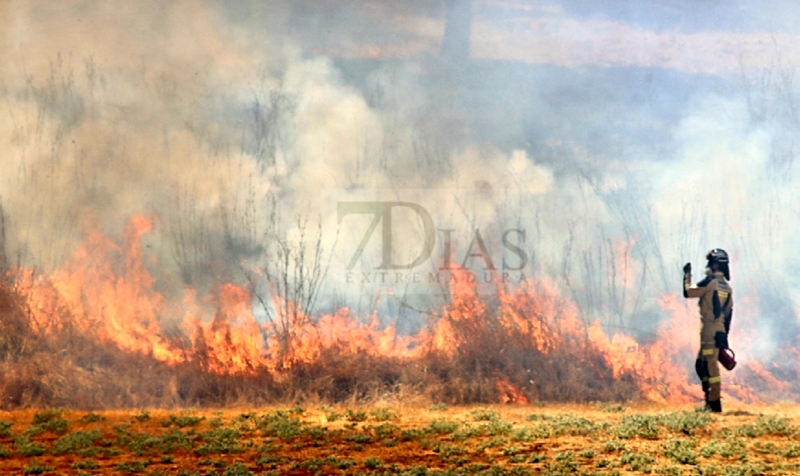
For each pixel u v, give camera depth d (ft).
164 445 33.22
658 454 32.27
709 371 41.32
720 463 31.14
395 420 39.27
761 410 43.24
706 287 41.60
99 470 30.19
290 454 32.65
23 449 32.37
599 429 36.24
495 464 30.99
